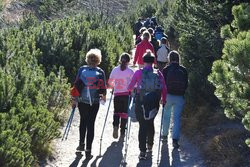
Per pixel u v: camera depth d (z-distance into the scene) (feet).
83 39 45.73
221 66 18.25
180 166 23.16
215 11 31.14
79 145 24.59
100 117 33.68
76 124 31.01
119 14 143.74
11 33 41.42
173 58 25.62
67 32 44.42
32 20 58.29
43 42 39.50
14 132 19.90
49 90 29.27
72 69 39.34
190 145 26.50
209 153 24.13
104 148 26.13
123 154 25.18
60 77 34.01
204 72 32.14
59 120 30.35
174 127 25.90
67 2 116.57
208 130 27.71
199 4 32.60
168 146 26.53
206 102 31.45
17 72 25.96
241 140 23.85
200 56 34.01
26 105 23.48
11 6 107.24
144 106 22.91
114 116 27.53
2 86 22.16
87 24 51.98
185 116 31.50
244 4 20.33
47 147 24.09
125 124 27.84
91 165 23.26
